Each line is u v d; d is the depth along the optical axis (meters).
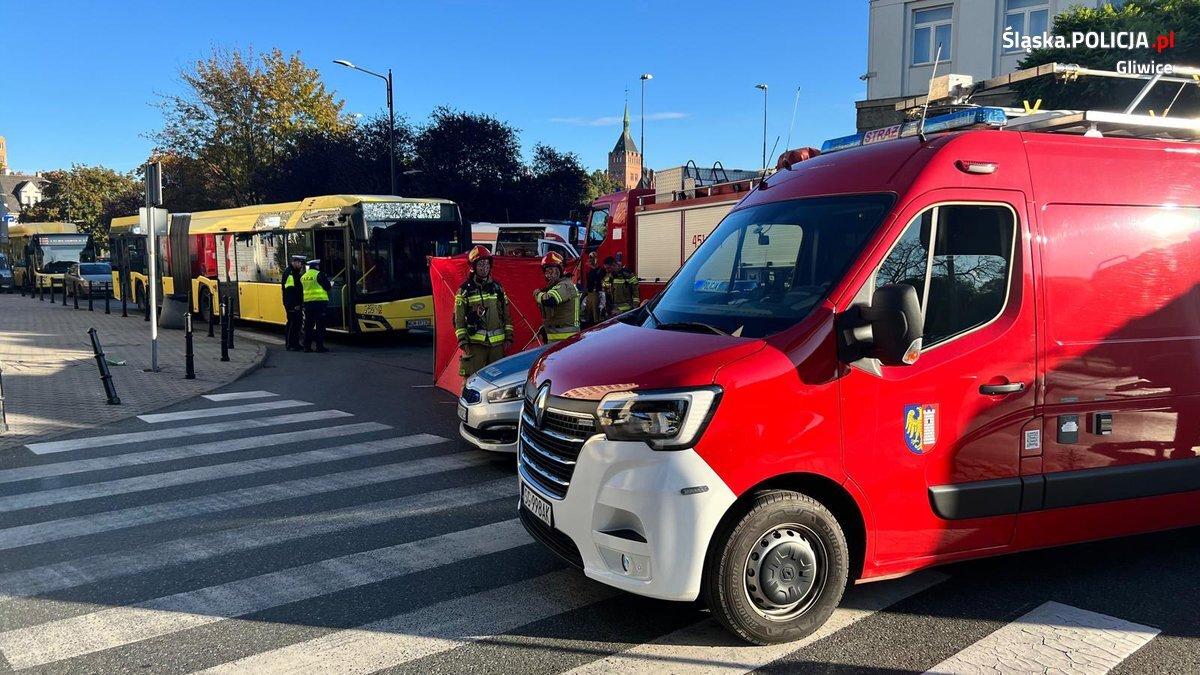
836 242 4.07
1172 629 3.91
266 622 4.07
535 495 4.08
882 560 3.92
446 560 4.89
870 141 5.22
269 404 10.30
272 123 43.22
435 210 17.08
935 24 22.84
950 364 3.95
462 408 7.32
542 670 3.57
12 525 5.62
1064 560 4.80
